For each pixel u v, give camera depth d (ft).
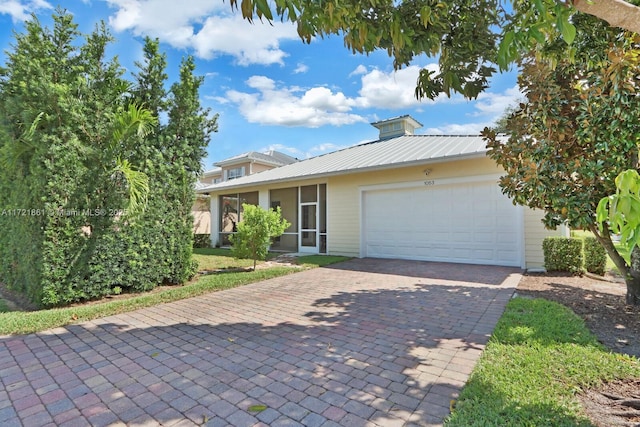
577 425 7.09
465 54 9.92
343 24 8.09
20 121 19.48
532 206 16.40
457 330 13.61
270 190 47.88
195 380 9.80
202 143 24.86
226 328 14.42
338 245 39.86
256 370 10.37
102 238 19.72
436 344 12.19
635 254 16.01
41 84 17.24
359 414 7.98
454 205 31.78
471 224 30.83
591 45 13.04
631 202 4.03
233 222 53.42
